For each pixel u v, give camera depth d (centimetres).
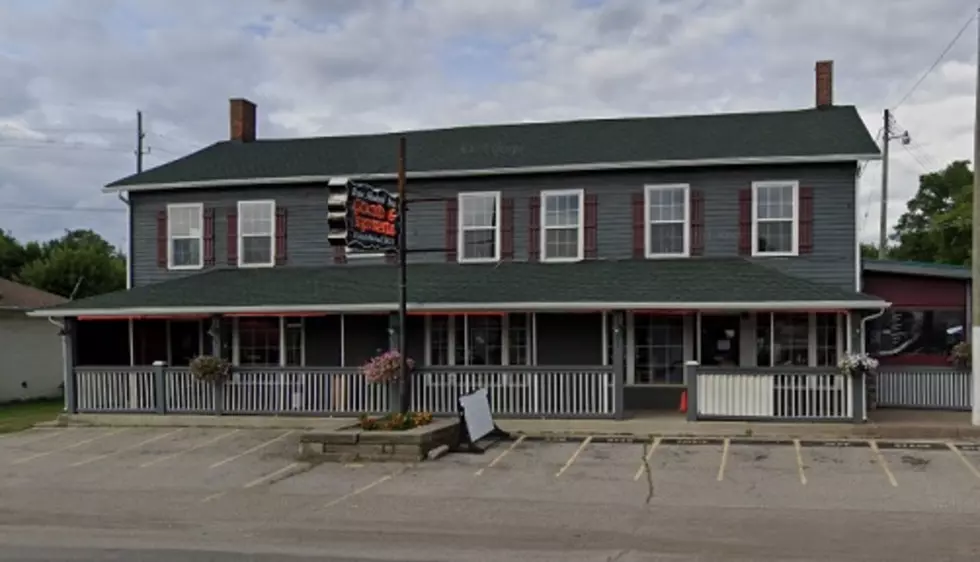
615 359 1773
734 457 1444
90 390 2009
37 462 1548
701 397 1727
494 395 1812
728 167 1986
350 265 2195
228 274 2211
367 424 1543
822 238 1938
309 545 914
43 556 885
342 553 876
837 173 1934
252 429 1864
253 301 1941
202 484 1310
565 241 2075
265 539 948
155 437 1797
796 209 1947
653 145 2116
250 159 2412
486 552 872
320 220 2219
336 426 1670
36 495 1250
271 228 2242
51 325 2978
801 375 1681
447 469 1379
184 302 1980
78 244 5656
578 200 2067
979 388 1634
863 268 1984
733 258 1980
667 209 2022
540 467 1386
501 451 1538
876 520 1000
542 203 2086
